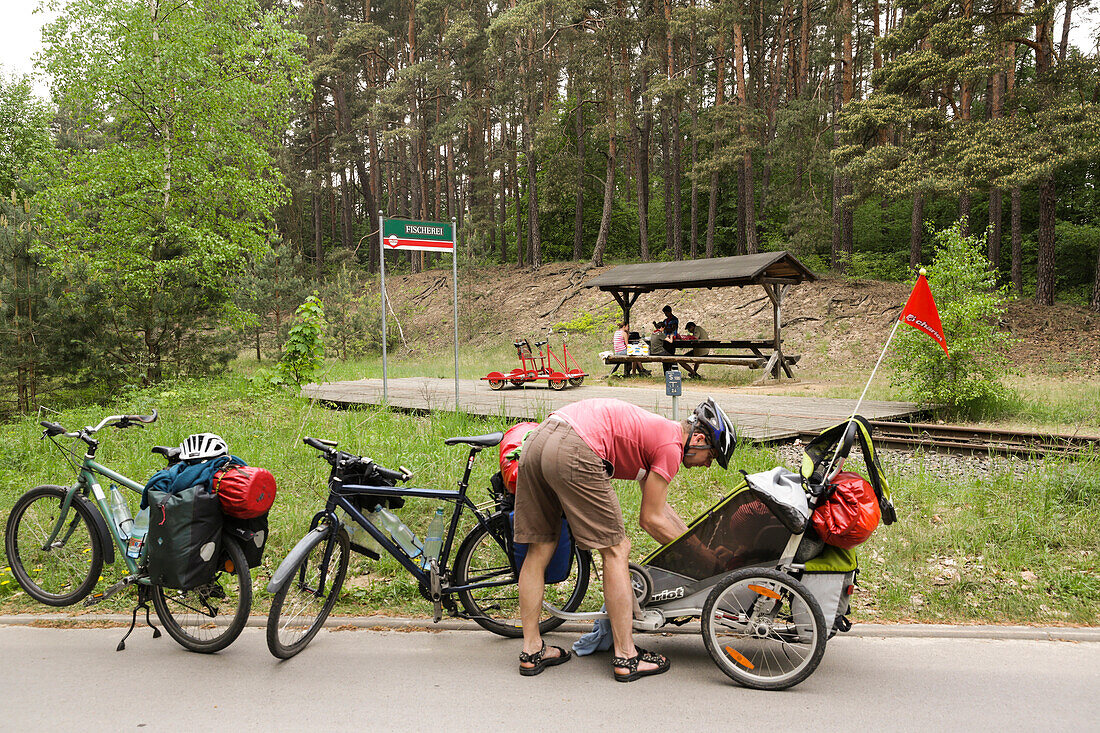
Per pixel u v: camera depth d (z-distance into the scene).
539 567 3.46
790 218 30.42
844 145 24.80
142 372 14.34
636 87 36.00
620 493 6.22
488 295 34.34
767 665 3.42
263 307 26.33
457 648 3.79
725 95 38.41
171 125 17.86
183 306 15.15
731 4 28.83
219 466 3.68
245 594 3.62
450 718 3.00
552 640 3.89
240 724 2.96
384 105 38.19
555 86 37.28
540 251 38.06
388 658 3.65
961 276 11.14
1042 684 3.24
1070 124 20.11
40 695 3.24
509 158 39.97
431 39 41.66
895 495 6.27
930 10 22.92
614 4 34.53
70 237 16.56
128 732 2.91
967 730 2.84
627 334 19.58
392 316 33.03
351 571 4.77
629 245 40.19
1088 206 28.34
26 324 13.33
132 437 8.57
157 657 3.68
